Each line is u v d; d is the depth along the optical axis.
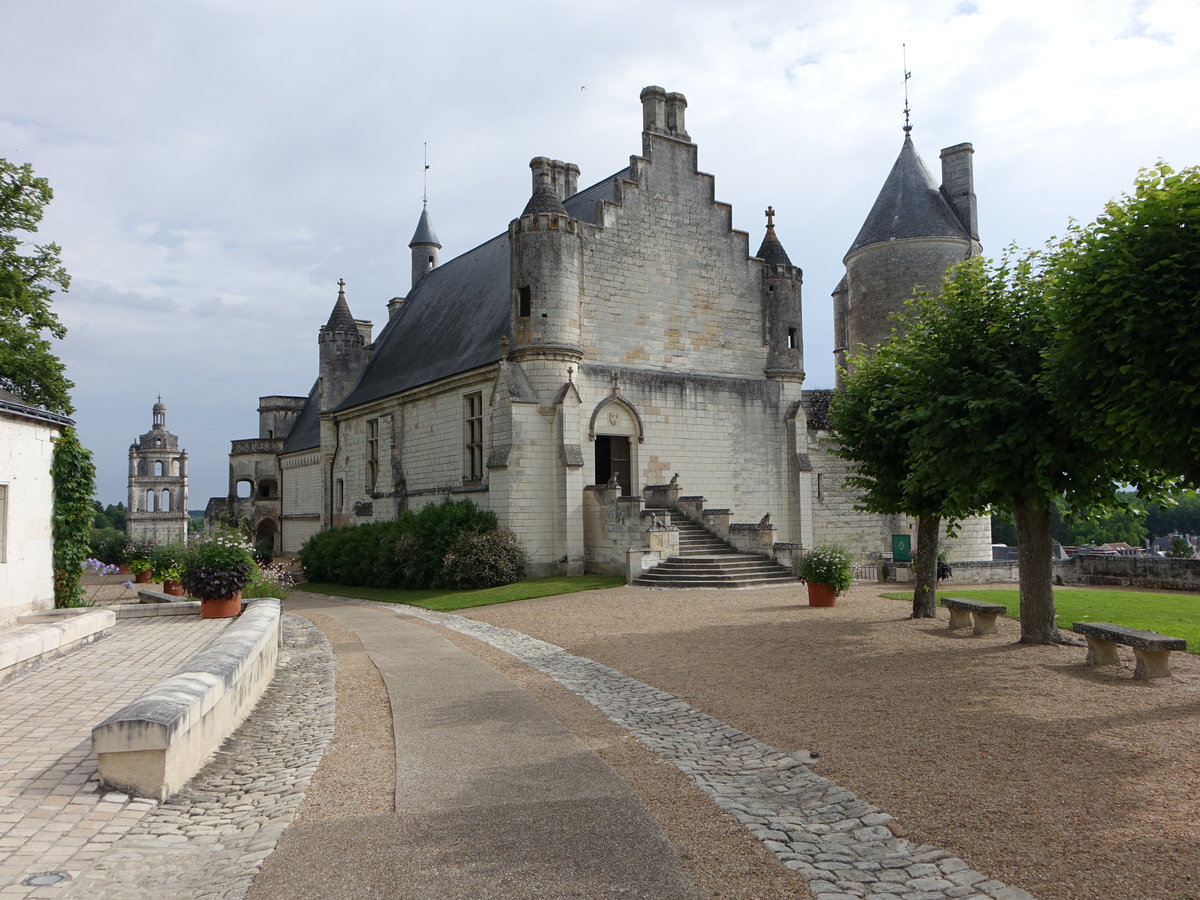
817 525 35.47
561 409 27.53
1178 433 9.21
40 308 26.62
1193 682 10.01
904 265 37.28
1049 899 4.78
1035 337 12.44
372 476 39.72
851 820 6.16
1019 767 7.06
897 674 11.04
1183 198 9.28
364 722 9.56
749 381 32.59
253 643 10.82
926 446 13.01
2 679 10.67
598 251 29.38
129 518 66.88
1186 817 5.84
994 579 27.62
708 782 7.16
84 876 5.54
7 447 13.99
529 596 23.31
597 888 5.05
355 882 5.21
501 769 7.55
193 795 7.33
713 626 16.19
